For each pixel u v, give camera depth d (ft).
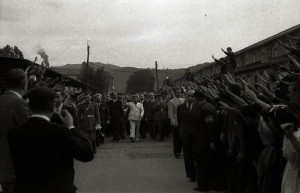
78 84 101.35
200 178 26.02
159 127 60.03
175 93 46.65
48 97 11.51
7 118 14.88
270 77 26.55
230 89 22.84
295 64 18.39
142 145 54.08
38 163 10.92
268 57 121.80
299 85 13.04
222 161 26.17
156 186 27.78
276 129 14.21
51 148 11.04
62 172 11.21
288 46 22.75
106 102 61.21
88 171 34.12
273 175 16.65
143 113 61.82
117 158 41.55
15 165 11.27
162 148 50.06
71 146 11.14
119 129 61.41
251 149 20.74
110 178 30.86
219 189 26.45
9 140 11.35
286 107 12.50
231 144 21.47
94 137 44.93
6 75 15.58
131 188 27.20
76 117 34.04
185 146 29.01
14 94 15.42
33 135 11.07
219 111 26.94
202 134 25.99
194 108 27.55
